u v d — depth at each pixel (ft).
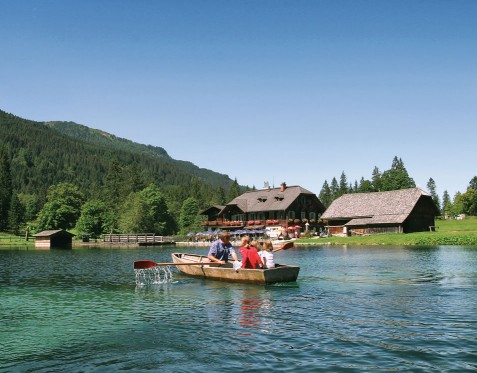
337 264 97.76
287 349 31.86
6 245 275.59
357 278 71.36
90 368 28.60
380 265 93.86
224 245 72.90
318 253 142.61
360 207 268.21
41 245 249.34
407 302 49.26
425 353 30.50
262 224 292.81
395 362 28.76
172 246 235.81
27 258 139.64
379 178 499.92
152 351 31.99
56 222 339.98
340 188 618.85
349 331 36.55
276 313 44.06
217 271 68.95
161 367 28.58
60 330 38.65
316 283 65.51
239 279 65.72
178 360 29.91
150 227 319.06
